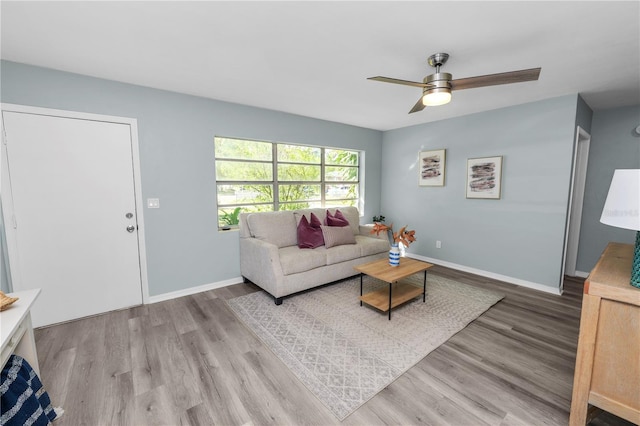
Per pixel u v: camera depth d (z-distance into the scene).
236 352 2.08
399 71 2.44
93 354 2.06
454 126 4.05
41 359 2.00
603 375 1.27
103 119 2.61
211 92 3.00
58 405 1.58
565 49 2.03
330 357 2.02
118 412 1.54
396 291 2.95
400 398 1.63
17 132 2.27
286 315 2.66
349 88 2.87
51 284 2.48
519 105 3.37
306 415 1.52
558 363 1.94
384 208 5.23
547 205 3.21
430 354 2.05
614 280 1.29
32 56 2.14
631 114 3.36
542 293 3.20
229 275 3.52
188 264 3.19
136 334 2.33
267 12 1.60
